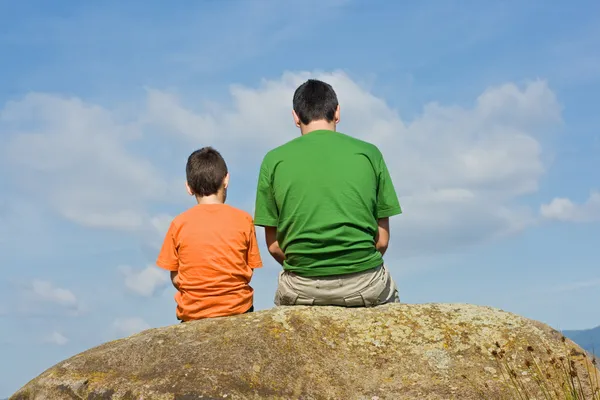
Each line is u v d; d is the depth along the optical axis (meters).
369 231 4.68
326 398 3.89
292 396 3.86
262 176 4.73
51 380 4.08
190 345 4.17
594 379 4.09
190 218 4.78
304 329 4.34
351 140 4.75
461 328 4.45
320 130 4.76
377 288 4.68
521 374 4.11
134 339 4.34
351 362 4.16
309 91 4.84
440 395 3.91
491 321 4.53
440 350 4.27
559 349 4.32
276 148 4.81
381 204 4.77
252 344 4.14
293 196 4.56
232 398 3.72
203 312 4.66
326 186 4.52
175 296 4.87
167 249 4.79
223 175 4.96
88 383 3.99
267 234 4.83
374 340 4.33
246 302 4.76
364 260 4.59
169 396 3.73
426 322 4.50
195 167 4.89
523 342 4.34
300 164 4.59
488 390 3.96
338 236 4.50
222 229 4.73
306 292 4.67
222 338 4.21
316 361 4.12
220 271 4.66
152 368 4.02
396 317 4.54
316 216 4.51
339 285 4.61
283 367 4.03
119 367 4.11
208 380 3.82
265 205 4.73
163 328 4.50
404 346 4.30
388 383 4.02
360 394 3.94
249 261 4.87
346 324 4.46
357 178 4.57
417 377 4.07
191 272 4.69
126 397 3.82
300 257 4.60
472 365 4.17
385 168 4.81
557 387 4.02
